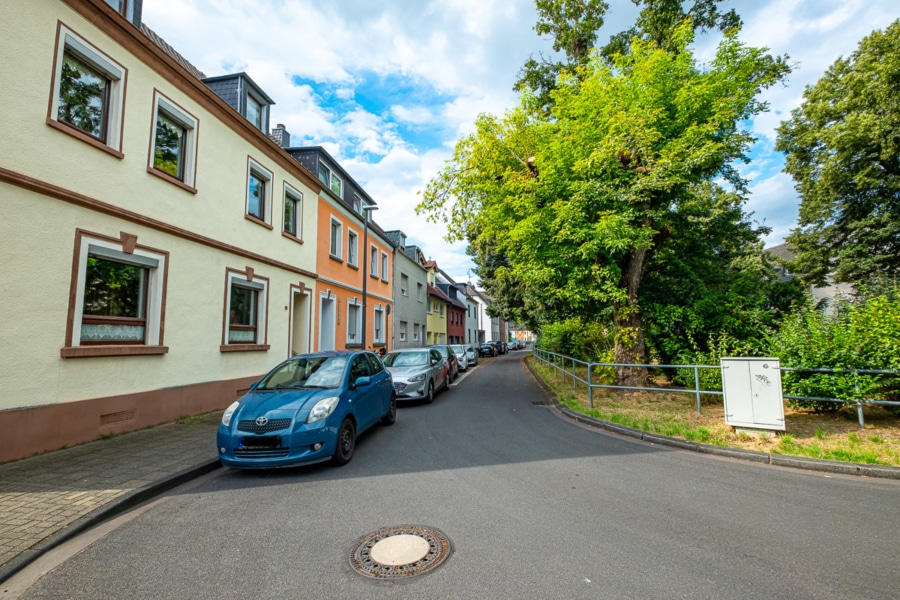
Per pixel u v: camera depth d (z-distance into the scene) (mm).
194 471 5141
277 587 2729
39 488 4465
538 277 9898
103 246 6672
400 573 2852
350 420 5930
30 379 5578
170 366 7988
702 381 9484
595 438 6824
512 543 3260
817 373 6926
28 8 5691
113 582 2844
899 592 2537
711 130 8602
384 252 21844
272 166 11766
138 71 7469
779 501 4086
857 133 16375
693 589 2596
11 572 2951
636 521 3648
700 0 13156
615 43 15250
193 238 8625
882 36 16672
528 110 11891
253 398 5766
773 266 25156
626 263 10797
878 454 5246
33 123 5711
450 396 12352
